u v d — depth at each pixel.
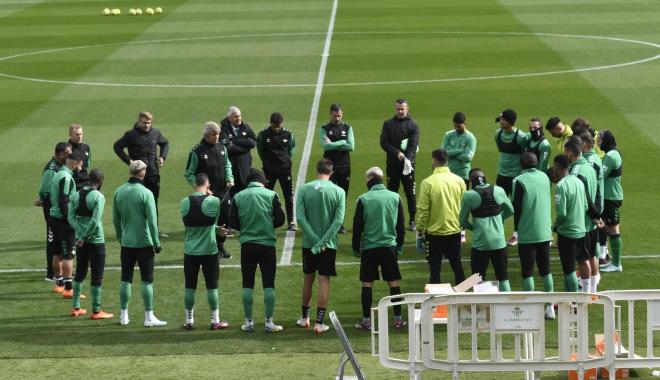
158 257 39.81
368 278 31.67
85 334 31.64
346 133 43.12
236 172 42.69
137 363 29.06
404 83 75.69
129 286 32.44
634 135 58.75
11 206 47.94
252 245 31.45
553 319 32.38
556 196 32.12
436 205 33.22
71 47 97.19
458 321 24.55
